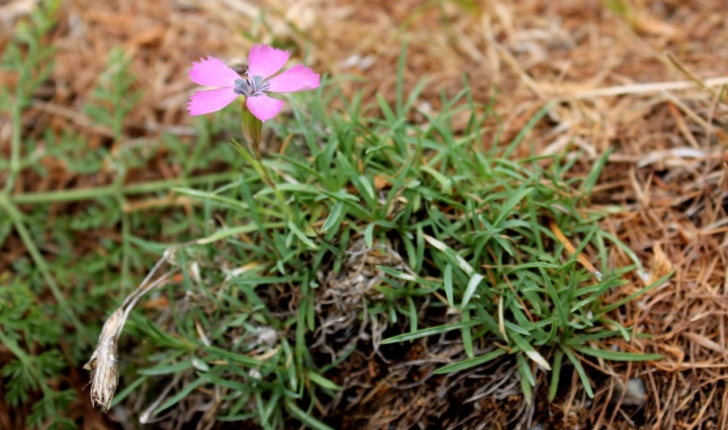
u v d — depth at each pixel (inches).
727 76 13.8
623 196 13.2
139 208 14.0
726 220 12.8
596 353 12.0
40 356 13.0
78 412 13.4
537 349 12.1
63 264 13.9
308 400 12.6
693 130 13.5
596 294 11.9
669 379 12.3
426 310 12.4
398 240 12.5
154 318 13.4
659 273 12.6
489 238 12.3
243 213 12.9
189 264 12.8
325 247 12.3
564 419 12.2
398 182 12.2
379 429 12.4
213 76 11.6
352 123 12.7
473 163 12.9
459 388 12.3
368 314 12.3
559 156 13.0
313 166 12.8
